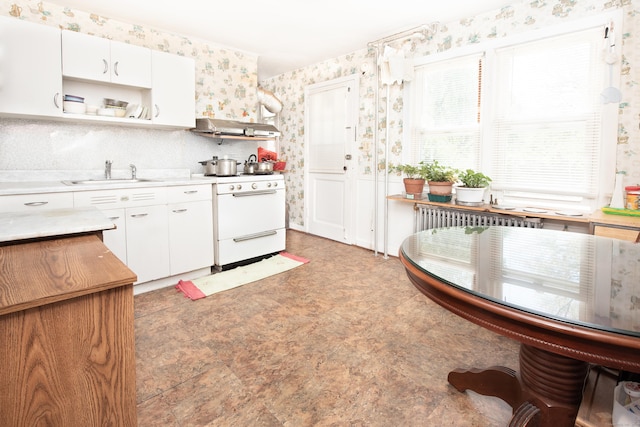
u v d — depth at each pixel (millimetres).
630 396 1165
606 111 2545
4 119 2730
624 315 870
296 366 1873
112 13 3088
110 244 2699
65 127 3010
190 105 3400
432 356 1971
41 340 880
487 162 3186
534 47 2867
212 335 2207
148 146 3504
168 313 2521
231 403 1588
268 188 3791
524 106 2955
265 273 3385
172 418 1491
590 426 1191
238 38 3719
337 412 1534
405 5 2955
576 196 2736
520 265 1252
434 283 1109
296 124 5164
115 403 1000
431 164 3537
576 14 2645
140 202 2830
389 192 3998
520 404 1358
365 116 4180
